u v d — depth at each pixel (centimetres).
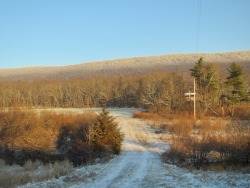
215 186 1955
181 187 1950
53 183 2280
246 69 13912
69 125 4419
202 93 6981
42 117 4569
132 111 8431
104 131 3609
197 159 3198
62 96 11694
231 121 5641
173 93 7331
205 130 4662
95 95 11419
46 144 4112
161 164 2975
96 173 2622
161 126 5403
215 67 7375
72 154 3594
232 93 6762
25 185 2272
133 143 4247
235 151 3234
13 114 4434
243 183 2003
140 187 2033
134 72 17238
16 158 3912
